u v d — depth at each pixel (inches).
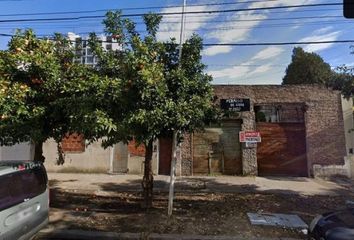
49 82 328.5
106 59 336.8
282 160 617.0
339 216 214.1
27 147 639.8
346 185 529.3
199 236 285.6
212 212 358.6
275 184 531.8
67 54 357.4
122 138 309.4
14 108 308.5
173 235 287.0
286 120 623.2
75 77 329.7
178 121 297.0
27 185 243.0
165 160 619.2
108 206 382.9
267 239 281.1
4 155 644.1
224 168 616.4
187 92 327.9
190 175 609.0
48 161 634.8
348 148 603.5
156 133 309.6
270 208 381.1
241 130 613.0
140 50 310.0
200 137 622.5
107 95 293.3
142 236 284.8
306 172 609.3
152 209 366.6
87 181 544.4
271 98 613.6
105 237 285.9
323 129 608.4
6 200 217.6
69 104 300.4
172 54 347.9
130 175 605.6
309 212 367.2
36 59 323.0
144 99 297.3
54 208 370.9
